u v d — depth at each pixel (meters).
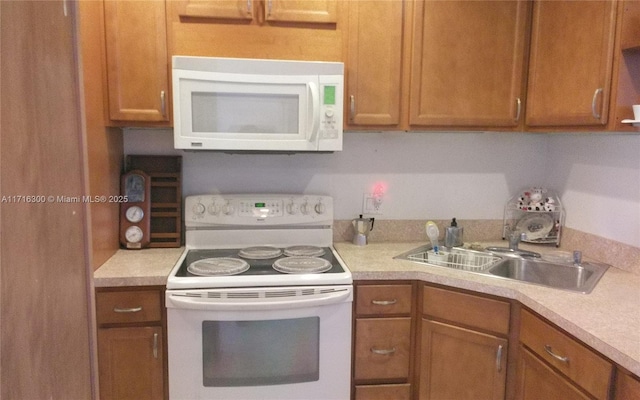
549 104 1.82
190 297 1.60
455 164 2.32
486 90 1.95
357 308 1.77
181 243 2.15
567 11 1.72
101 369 1.67
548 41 1.81
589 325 1.21
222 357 1.66
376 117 1.94
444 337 1.73
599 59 1.58
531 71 1.91
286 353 1.69
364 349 1.79
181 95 1.75
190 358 1.64
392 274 1.75
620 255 1.82
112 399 1.69
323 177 2.26
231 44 1.84
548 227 2.23
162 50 1.81
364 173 2.28
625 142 1.80
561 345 1.31
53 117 0.61
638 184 1.74
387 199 2.31
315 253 2.00
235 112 1.80
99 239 1.77
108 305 1.65
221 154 2.19
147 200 2.04
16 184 0.52
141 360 1.69
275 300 1.63
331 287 1.68
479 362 1.65
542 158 2.35
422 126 1.96
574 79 1.70
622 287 1.56
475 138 2.31
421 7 1.89
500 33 1.92
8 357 0.50
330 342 1.71
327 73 1.82
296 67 1.81
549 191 2.28
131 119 1.82
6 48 0.50
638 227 1.75
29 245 0.55
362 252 2.06
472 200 2.35
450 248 2.12
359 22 1.88
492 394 1.63
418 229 2.32
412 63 1.91
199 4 1.80
